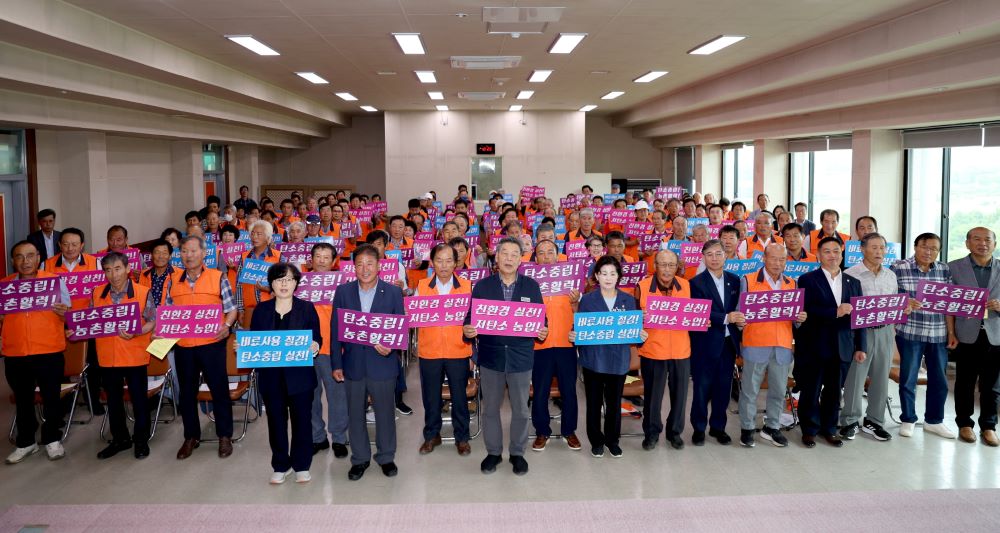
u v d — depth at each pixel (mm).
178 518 3857
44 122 9781
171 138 15117
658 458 5051
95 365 5711
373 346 4566
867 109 11477
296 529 3746
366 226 12844
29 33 6719
